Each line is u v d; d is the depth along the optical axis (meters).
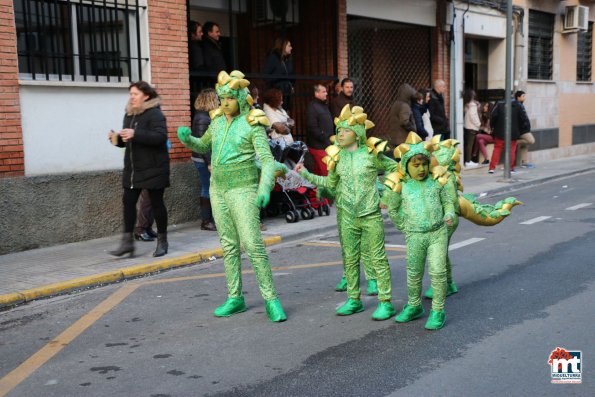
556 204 11.52
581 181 15.04
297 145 9.72
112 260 7.59
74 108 8.62
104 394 4.03
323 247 8.55
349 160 5.28
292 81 12.13
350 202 5.27
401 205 5.05
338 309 5.54
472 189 13.23
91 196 8.80
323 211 10.61
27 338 5.21
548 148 19.78
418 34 15.60
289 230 9.30
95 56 8.97
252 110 5.29
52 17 8.55
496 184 13.93
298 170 5.62
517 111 16.55
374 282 6.12
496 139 15.90
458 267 7.02
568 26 19.84
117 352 4.79
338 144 5.36
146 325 5.41
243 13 12.41
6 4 7.83
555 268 6.80
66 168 8.58
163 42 9.50
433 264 4.97
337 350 4.66
